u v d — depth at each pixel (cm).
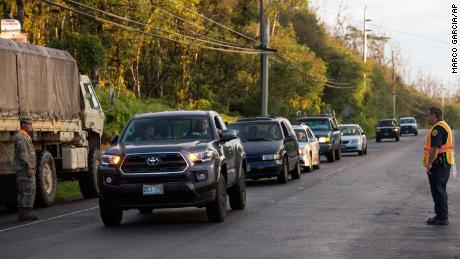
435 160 1916
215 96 8675
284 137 3547
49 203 2652
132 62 6919
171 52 7844
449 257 1445
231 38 8881
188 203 1933
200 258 1461
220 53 8781
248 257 1462
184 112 2198
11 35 3111
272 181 3622
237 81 9194
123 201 1939
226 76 9025
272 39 9869
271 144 3419
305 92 10388
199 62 8762
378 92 17600
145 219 2173
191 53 7831
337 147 5556
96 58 5344
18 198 2267
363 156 6116
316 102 11438
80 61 5306
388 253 1492
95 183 3053
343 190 2967
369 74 16375
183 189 1916
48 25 5816
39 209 2605
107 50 6138
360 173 3994
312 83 10794
